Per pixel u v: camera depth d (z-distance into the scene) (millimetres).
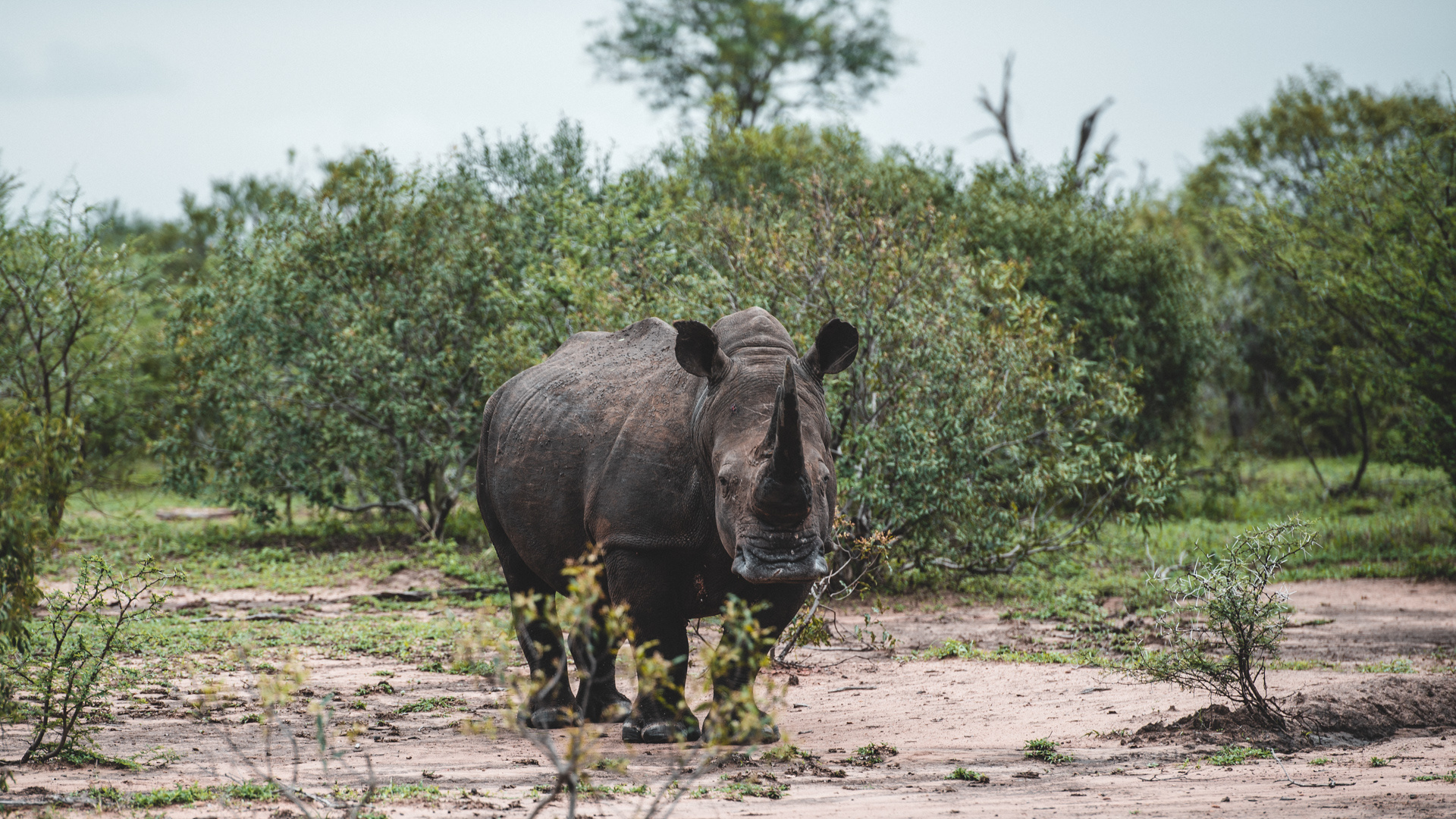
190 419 58031
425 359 53812
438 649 33594
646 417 21859
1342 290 55438
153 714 24562
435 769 20016
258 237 56531
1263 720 23234
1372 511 68250
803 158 73000
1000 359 42750
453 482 57250
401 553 53781
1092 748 22016
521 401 25031
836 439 41719
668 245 49469
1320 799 17562
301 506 72125
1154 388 69375
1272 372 88562
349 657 32688
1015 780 19266
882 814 16500
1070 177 71375
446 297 55594
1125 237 69375
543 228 57344
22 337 54125
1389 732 23578
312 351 54719
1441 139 57406
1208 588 24641
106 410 60562
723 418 20016
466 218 57562
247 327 54594
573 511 22766
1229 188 106188
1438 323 52094
